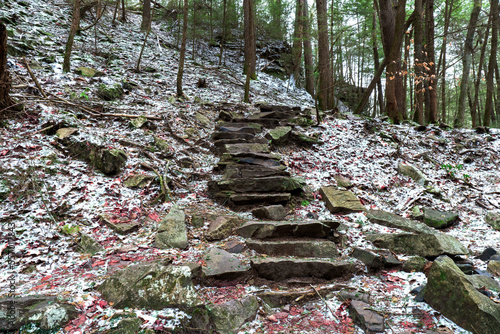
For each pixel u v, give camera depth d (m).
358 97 17.20
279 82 15.39
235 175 5.16
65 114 5.71
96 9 13.57
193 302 2.43
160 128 6.62
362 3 11.03
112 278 2.66
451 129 8.77
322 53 11.71
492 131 8.51
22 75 6.70
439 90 17.47
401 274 3.26
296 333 2.41
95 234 3.68
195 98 8.73
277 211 4.37
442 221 4.48
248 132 6.94
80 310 2.38
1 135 4.65
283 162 5.96
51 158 4.61
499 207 5.09
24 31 9.38
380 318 2.49
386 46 9.66
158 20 17.98
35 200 3.91
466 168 6.79
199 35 15.57
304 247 3.55
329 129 7.75
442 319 2.53
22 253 3.21
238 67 15.34
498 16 9.31
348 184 5.53
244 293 2.85
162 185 4.77
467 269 3.23
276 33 17.16
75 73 7.95
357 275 3.28
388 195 5.43
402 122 9.00
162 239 3.57
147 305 2.42
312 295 2.90
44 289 2.63
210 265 3.11
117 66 10.02
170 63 12.23
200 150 6.32
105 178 4.71
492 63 9.35
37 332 2.13
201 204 4.69
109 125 6.14
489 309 2.32
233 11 16.91
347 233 4.11
